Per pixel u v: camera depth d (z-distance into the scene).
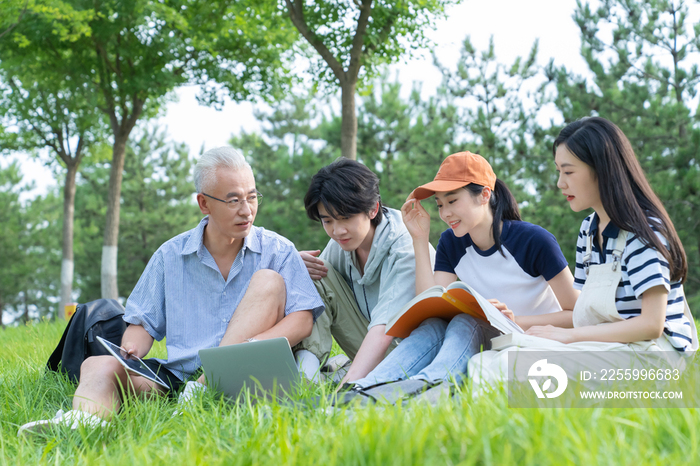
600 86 13.17
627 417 1.44
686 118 11.91
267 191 21.42
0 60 12.37
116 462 1.48
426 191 2.89
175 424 1.89
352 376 2.53
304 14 9.73
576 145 2.28
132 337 2.74
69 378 2.95
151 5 10.94
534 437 1.24
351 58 9.41
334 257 3.27
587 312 2.32
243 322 2.56
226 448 1.50
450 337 2.25
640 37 13.06
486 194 2.75
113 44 12.16
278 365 2.22
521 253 2.75
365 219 2.88
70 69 12.59
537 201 13.73
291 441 1.46
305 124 23.78
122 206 26.05
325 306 3.05
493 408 1.46
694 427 1.31
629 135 12.52
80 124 14.36
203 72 12.79
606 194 2.22
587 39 13.54
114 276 13.18
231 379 2.29
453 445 1.28
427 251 2.91
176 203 26.14
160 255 2.85
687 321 2.24
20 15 10.17
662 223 2.18
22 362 3.68
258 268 2.83
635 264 2.17
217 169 2.66
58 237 26.28
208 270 2.81
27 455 1.73
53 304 27.47
